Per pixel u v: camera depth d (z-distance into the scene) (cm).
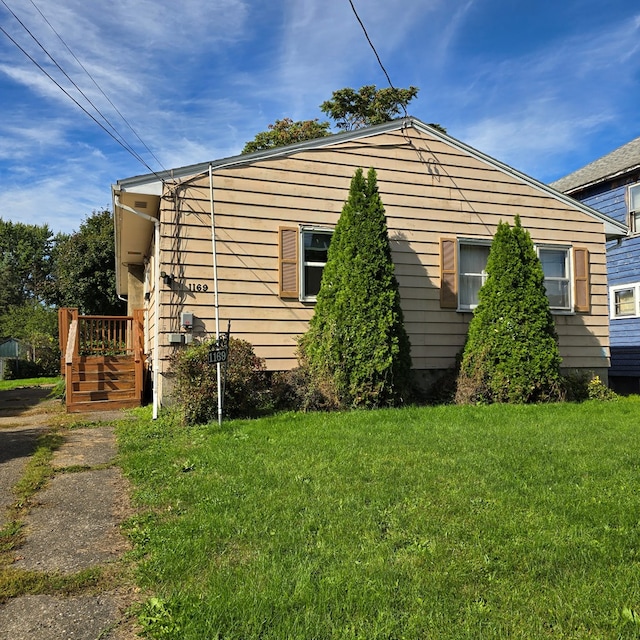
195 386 716
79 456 578
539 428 650
